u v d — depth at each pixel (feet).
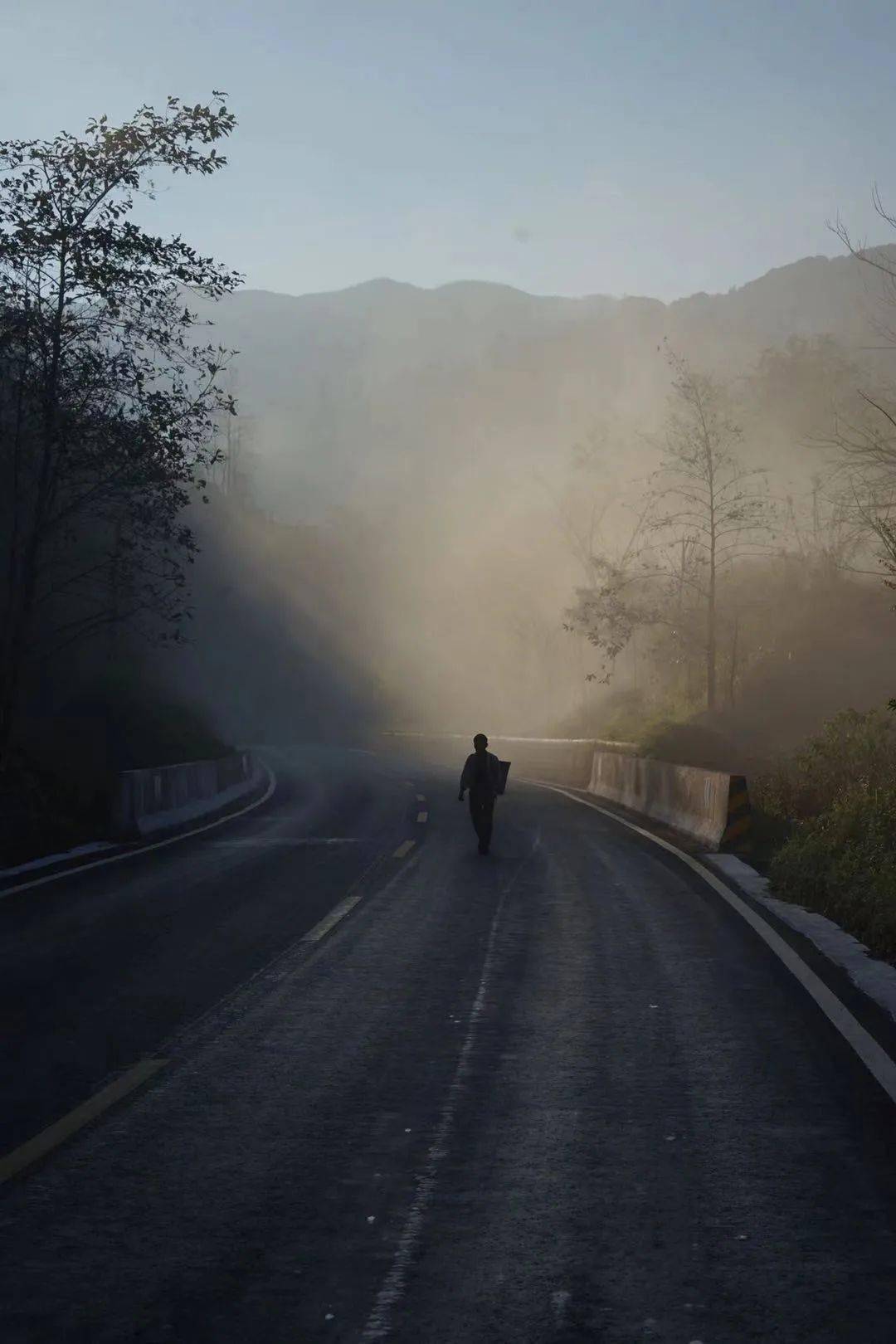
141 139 65.87
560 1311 13.25
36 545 73.05
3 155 66.13
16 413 72.59
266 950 35.06
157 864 56.34
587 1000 28.73
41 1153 18.29
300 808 89.66
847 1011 27.43
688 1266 14.37
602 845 63.21
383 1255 14.70
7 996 29.17
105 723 101.86
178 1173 17.47
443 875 51.52
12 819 61.93
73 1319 13.08
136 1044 24.82
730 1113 20.21
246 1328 12.89
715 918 40.57
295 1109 20.49
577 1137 19.08
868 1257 14.61
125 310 70.08
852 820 53.93
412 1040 25.07
